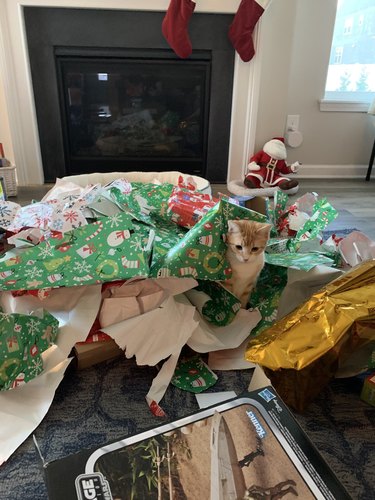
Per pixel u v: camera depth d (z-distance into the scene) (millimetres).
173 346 871
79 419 786
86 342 880
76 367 909
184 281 912
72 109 2471
